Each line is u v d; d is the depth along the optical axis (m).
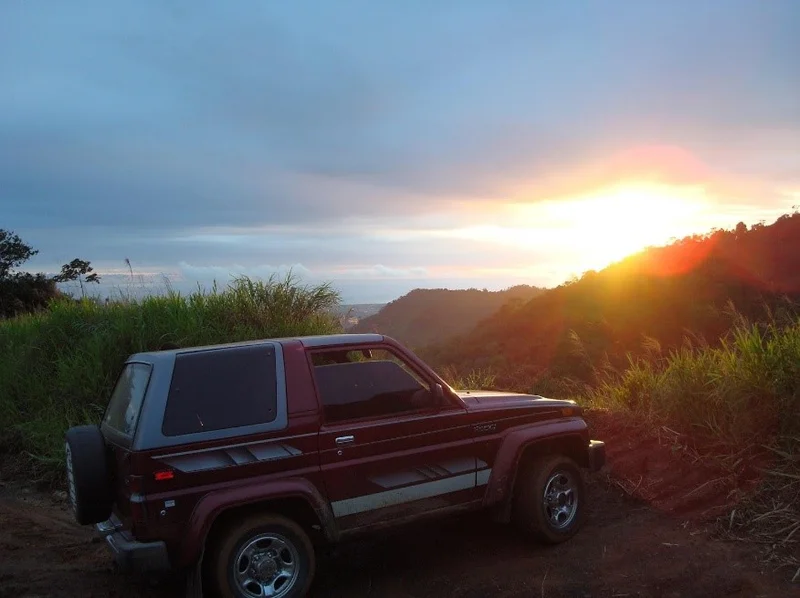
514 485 5.67
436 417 5.28
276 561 4.59
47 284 24.36
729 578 4.82
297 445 4.74
